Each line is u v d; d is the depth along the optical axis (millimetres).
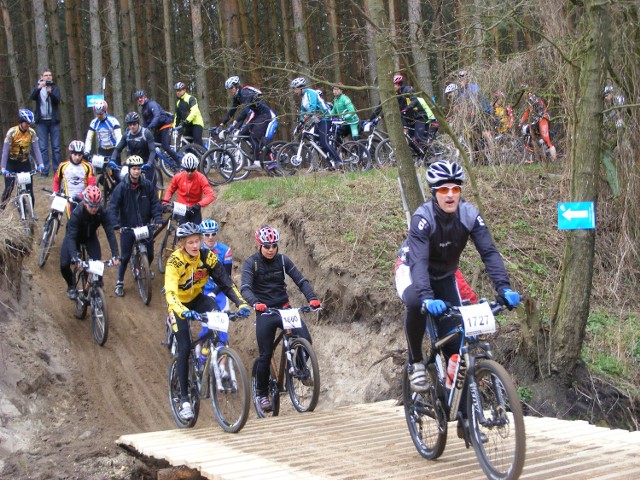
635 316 9188
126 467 7230
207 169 13289
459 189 4344
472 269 9633
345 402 8859
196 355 6945
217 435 6492
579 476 4516
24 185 11484
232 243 11586
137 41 24484
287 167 13688
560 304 7797
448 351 4637
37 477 7027
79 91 24609
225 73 17375
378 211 10742
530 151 11617
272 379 7738
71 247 9297
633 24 9227
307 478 4816
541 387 7730
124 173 11211
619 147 9508
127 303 10648
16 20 29062
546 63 10141
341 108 13812
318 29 24219
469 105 11016
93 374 9188
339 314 9656
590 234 7625
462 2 8828
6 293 9445
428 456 5102
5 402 8164
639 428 7531
